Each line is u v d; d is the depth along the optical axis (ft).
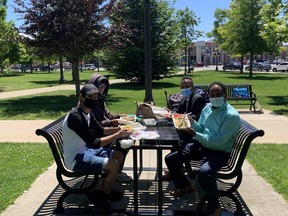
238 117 12.89
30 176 17.33
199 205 12.98
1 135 27.58
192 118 14.74
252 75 123.03
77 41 49.70
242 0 112.57
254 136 12.51
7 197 14.66
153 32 83.82
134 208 13.39
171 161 14.46
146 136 13.20
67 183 16.42
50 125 14.90
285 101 49.57
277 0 48.34
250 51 113.50
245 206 13.88
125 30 51.67
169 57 87.25
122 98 54.34
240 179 13.09
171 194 15.01
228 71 168.14
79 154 13.33
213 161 12.80
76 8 48.06
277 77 111.14
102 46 50.24
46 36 48.67
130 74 87.20
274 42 47.26
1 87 81.66
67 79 118.21
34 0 47.80
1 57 86.33
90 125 14.19
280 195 14.94
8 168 18.70
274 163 19.30
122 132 13.24
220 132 12.95
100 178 16.39
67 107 44.62
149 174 17.88
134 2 80.38
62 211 13.44
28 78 127.24
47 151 22.12
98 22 49.98
